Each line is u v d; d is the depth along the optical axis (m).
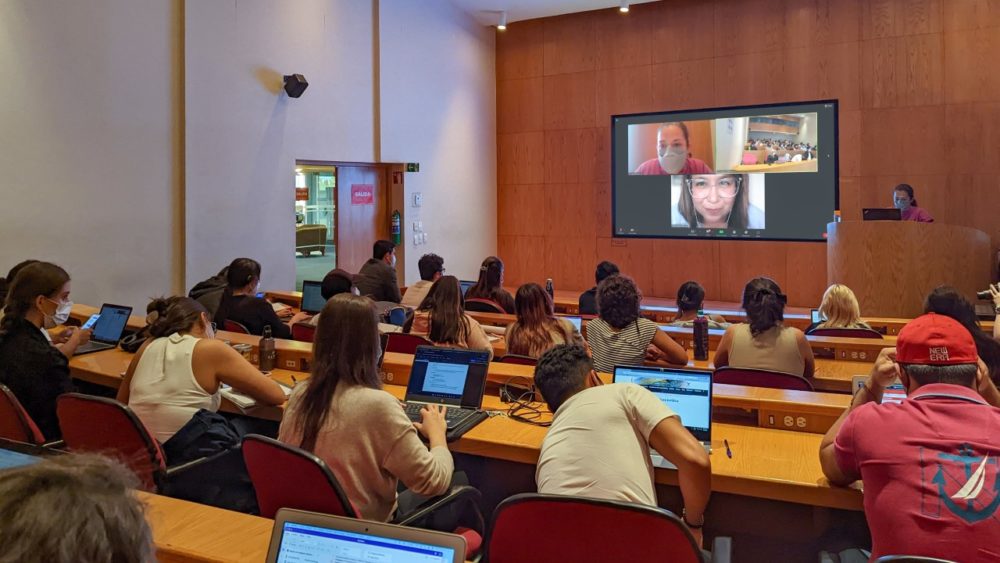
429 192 10.59
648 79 10.81
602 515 1.65
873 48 9.52
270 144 8.44
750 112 10.17
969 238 7.57
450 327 4.11
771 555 2.78
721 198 10.39
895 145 9.47
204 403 2.98
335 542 1.41
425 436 2.73
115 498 0.73
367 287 7.11
